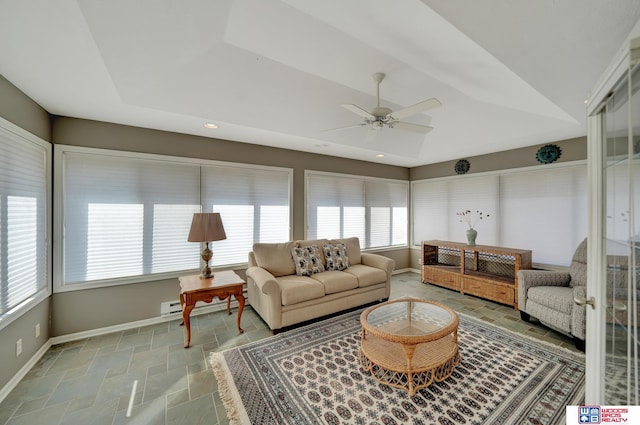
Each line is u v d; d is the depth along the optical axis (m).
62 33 1.46
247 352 2.41
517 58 1.60
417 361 1.94
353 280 3.31
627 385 0.95
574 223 3.49
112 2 1.37
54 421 1.63
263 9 1.72
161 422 1.62
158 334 2.79
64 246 2.63
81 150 2.68
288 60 2.28
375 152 4.33
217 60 2.19
